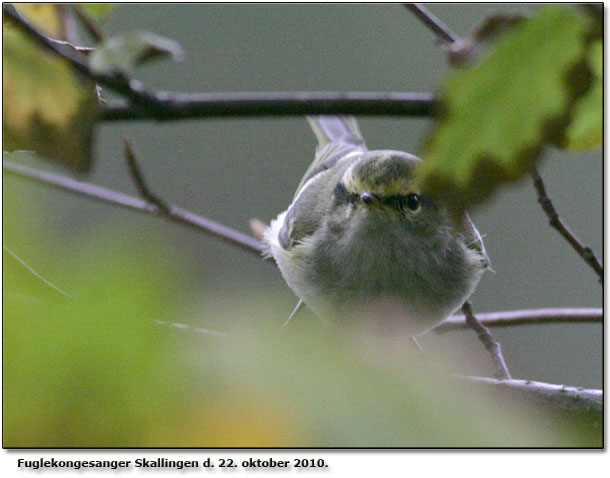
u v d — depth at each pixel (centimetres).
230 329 136
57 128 260
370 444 129
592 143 250
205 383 130
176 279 125
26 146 257
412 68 1605
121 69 262
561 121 187
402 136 1519
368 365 136
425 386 135
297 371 133
